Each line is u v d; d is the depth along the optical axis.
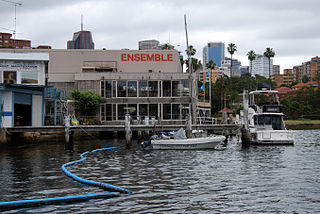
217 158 24.23
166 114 47.00
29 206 12.50
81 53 56.12
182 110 47.12
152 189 14.68
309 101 114.06
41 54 35.50
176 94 47.22
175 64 57.16
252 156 25.31
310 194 13.84
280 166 20.61
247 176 17.44
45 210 11.99
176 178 16.98
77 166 20.86
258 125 35.03
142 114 46.97
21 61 35.16
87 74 47.34
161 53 57.19
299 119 103.62
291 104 105.94
